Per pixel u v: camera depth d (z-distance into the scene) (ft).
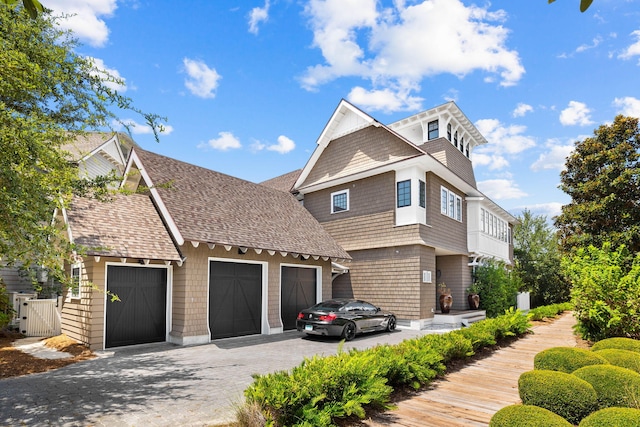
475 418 17.25
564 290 104.58
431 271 58.44
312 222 61.05
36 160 18.70
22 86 18.33
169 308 39.70
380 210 60.49
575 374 17.13
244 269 45.27
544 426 11.60
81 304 36.37
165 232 40.73
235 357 31.81
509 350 33.01
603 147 54.85
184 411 18.30
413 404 19.22
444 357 26.18
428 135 68.13
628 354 20.24
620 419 11.44
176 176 47.37
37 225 19.04
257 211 52.37
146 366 28.32
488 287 70.23
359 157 64.95
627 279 31.86
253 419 14.80
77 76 23.54
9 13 20.75
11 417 17.67
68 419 17.38
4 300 43.70
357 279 62.49
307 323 42.09
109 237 35.47
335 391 16.96
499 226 87.25
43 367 28.17
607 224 53.06
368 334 47.24
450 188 67.67
